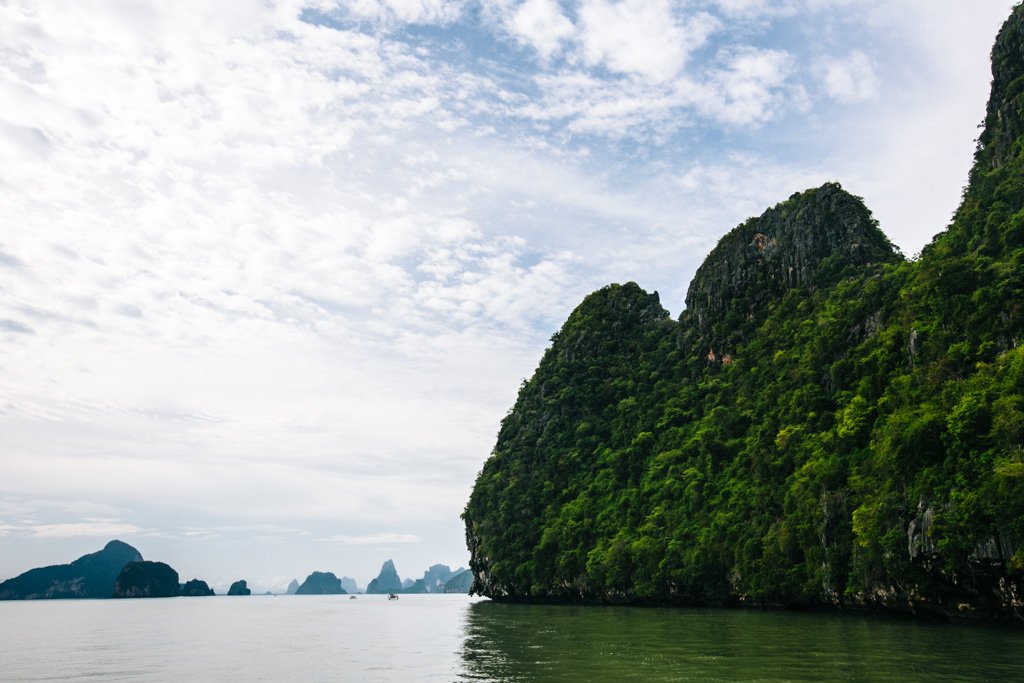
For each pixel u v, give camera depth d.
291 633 64.44
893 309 73.81
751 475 79.81
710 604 77.06
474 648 40.84
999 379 47.31
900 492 50.75
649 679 25.62
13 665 38.91
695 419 103.44
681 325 128.62
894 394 61.97
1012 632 39.44
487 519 120.25
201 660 40.44
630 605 88.69
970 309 56.44
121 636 62.56
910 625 45.44
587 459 115.94
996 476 41.31
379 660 38.75
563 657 33.72
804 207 111.81
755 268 114.50
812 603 62.91
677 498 88.25
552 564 102.56
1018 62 85.12
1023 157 73.81
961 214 78.44
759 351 101.56
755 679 24.70
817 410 76.19
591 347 138.50
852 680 23.91
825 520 60.44
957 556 43.25
